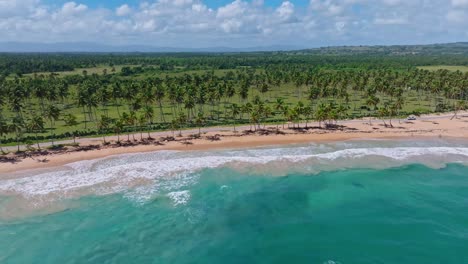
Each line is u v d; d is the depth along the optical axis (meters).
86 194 66.81
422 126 115.19
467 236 53.25
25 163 82.19
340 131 109.44
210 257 49.06
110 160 84.62
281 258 48.56
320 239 52.88
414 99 170.12
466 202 63.88
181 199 65.25
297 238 53.28
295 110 110.38
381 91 154.75
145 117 104.75
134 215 59.59
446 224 56.59
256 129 111.94
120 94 134.75
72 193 67.00
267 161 83.44
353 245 51.28
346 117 126.81
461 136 105.00
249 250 50.44
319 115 110.94
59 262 47.81
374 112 136.50
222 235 54.25
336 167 80.31
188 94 129.62
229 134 106.75
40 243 51.75
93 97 129.75
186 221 57.94
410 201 64.44
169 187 70.00
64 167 80.00
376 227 55.94
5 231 54.59
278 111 141.38
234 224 57.25
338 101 164.25
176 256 49.25
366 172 77.56
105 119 103.44
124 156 87.56
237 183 72.06
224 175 75.88
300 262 47.62
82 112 145.88
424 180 73.38
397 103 122.00
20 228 55.50
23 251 49.91
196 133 108.00
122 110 150.62
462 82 151.75
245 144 98.12
